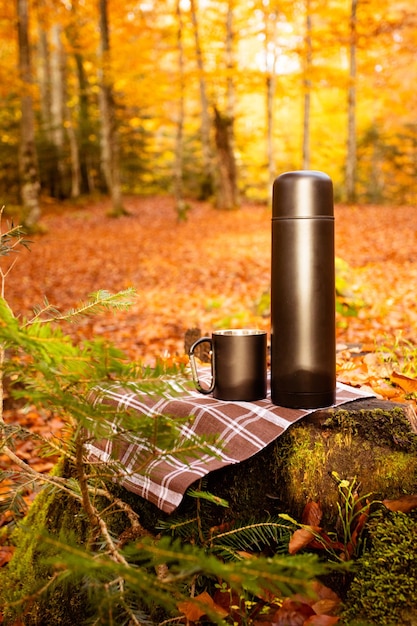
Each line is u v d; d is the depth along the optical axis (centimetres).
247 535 151
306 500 155
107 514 155
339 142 3031
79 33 2173
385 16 2052
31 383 101
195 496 147
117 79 1909
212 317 641
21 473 142
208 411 158
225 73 1814
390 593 129
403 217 1551
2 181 2359
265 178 3275
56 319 141
